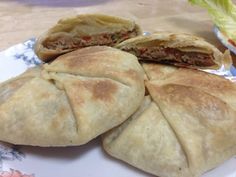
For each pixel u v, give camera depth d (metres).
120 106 0.22
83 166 0.21
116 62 0.24
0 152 0.22
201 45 0.25
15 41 0.34
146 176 0.21
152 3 0.43
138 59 0.27
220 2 0.36
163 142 0.21
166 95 0.23
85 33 0.27
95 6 0.41
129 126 0.23
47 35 0.26
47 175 0.21
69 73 0.23
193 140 0.21
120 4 0.42
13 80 0.25
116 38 0.27
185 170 0.21
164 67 0.26
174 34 0.26
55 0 0.42
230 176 0.21
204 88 0.23
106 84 0.22
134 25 0.27
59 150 0.22
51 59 0.27
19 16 0.38
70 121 0.22
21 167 0.21
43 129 0.21
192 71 0.25
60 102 0.22
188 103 0.22
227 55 0.26
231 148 0.22
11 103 0.22
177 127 0.21
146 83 0.24
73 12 0.40
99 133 0.22
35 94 0.23
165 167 0.21
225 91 0.23
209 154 0.21
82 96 0.22
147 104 0.24
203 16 0.41
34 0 0.42
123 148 0.22
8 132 0.22
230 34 0.35
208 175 0.21
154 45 0.26
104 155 0.22
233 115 0.22
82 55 0.24
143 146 0.21
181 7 0.42
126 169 0.21
